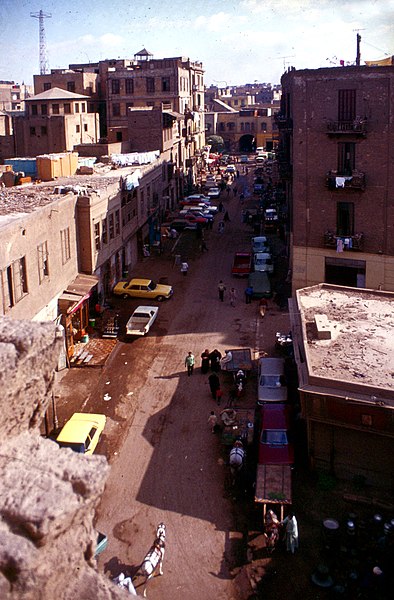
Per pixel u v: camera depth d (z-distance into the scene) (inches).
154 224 2456.9
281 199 2603.3
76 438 930.7
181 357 1359.5
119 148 2549.2
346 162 1488.7
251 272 1956.2
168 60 3501.5
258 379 1177.4
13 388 270.2
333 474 900.6
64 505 245.6
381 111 1421.0
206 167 4394.7
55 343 296.7
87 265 1494.8
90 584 264.8
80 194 1481.3
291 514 832.9
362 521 809.5
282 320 1571.1
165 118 2802.7
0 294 991.6
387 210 1475.1
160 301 1736.0
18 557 228.1
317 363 912.9
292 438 941.2
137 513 847.7
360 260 1530.5
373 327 1040.2
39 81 3791.8
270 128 5472.4
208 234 2605.8
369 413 831.1
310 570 738.8
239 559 759.1
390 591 693.3
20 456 273.9
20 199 1373.0
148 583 719.1
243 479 901.2
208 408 1133.7
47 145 3021.7
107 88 3602.4
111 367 1309.1
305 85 1467.8
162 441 1027.3
